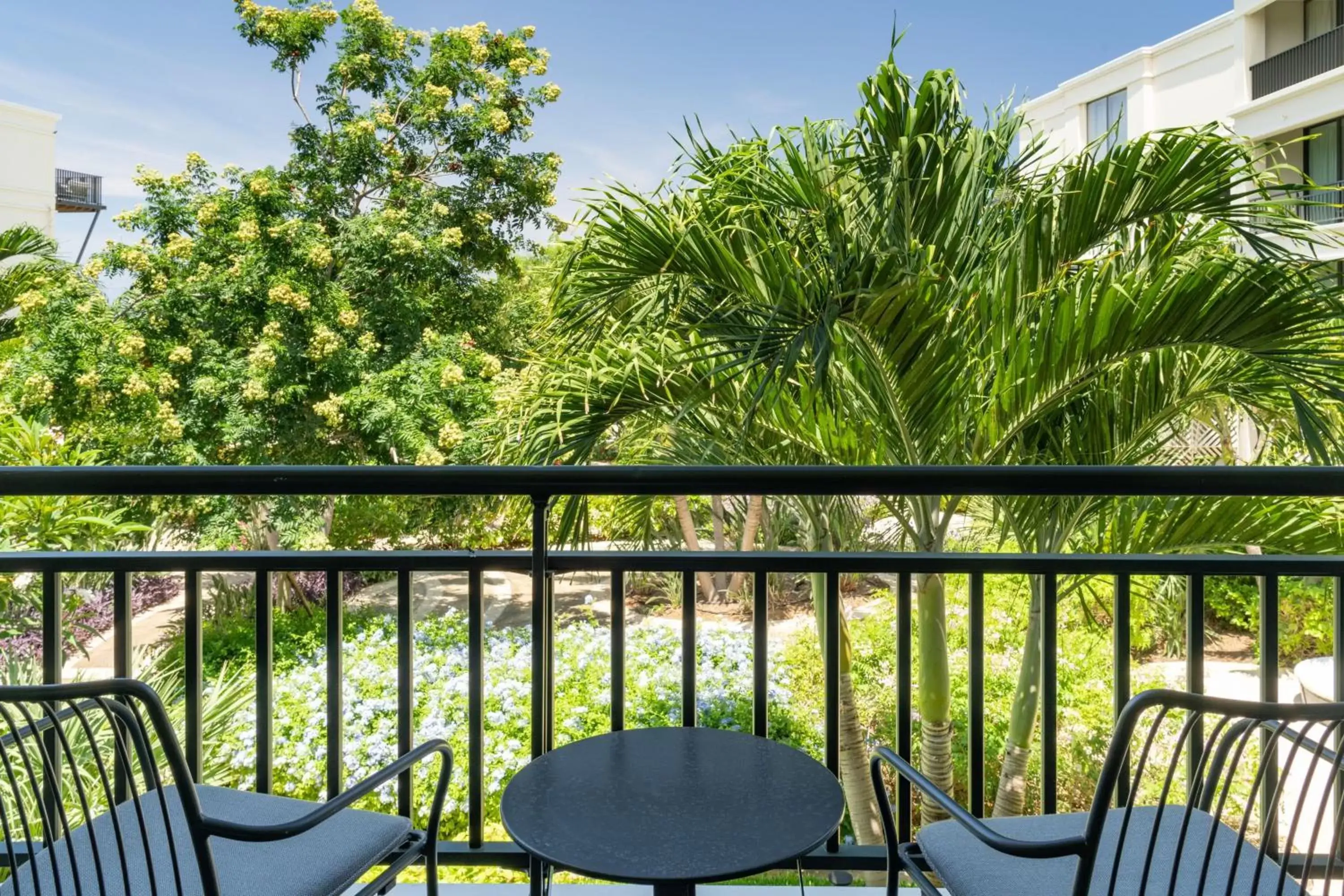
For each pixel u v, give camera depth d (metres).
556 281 3.81
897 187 3.60
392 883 1.45
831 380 3.48
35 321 8.87
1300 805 1.01
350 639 7.23
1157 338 3.17
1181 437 4.29
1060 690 4.84
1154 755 4.23
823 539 4.17
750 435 3.74
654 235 3.50
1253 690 5.87
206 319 9.12
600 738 1.51
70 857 1.11
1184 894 1.17
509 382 9.35
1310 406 3.04
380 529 9.51
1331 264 3.04
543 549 1.61
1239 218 3.53
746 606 8.34
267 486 1.53
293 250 9.35
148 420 8.61
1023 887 1.20
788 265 3.35
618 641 1.64
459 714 4.96
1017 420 3.49
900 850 1.39
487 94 11.30
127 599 1.64
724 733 1.53
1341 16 12.91
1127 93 15.41
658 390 3.55
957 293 3.54
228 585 8.86
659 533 5.52
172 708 3.43
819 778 1.34
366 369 9.47
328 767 1.65
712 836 1.16
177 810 1.42
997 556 1.58
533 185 11.24
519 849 1.71
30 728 1.11
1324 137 12.69
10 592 5.00
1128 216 3.58
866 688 5.44
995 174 3.84
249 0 10.56
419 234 10.23
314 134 10.59
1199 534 3.53
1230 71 13.83
